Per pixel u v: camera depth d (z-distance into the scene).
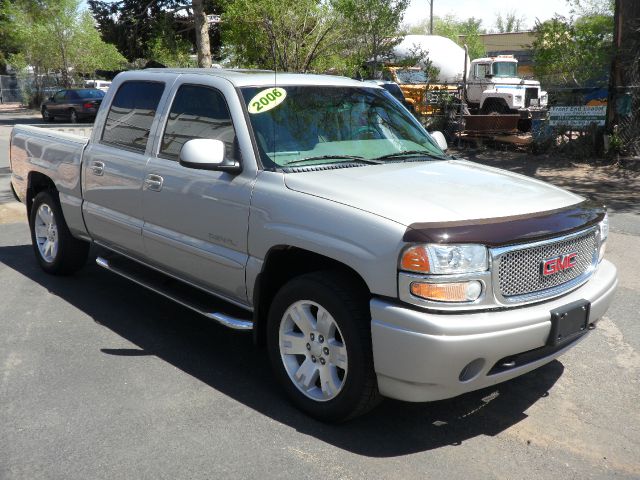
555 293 3.55
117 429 3.64
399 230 3.27
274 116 4.34
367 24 16.77
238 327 4.13
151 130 4.93
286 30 16.52
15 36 40.66
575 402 4.06
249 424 3.72
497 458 3.43
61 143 5.95
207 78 4.62
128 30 30.09
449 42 25.80
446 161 4.61
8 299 5.75
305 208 3.70
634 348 4.85
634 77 14.09
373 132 4.69
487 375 3.36
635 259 7.11
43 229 6.48
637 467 3.38
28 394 4.02
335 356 3.59
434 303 3.19
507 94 22.45
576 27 16.47
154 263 5.01
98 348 4.75
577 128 15.24
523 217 3.48
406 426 3.74
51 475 3.21
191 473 3.25
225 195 4.16
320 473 3.27
